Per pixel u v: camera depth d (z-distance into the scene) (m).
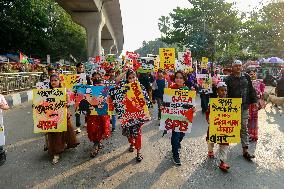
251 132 8.05
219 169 6.07
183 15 42.06
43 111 6.50
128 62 14.05
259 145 7.69
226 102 6.10
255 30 45.75
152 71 13.88
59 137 6.57
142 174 5.83
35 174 5.89
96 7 32.12
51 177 5.75
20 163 6.50
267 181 5.54
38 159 6.75
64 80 9.60
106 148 7.44
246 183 5.44
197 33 41.09
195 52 41.06
